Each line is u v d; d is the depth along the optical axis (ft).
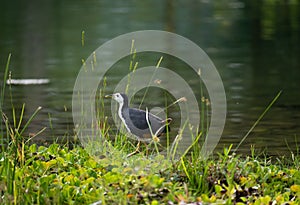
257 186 29.30
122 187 28.14
